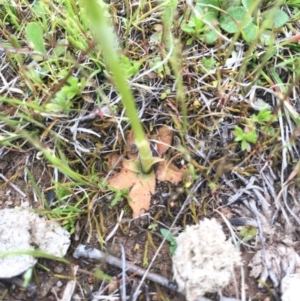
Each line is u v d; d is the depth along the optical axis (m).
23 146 0.22
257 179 0.21
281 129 0.22
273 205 0.21
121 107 0.22
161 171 0.21
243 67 0.22
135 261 0.20
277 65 0.23
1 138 0.21
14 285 0.20
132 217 0.21
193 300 0.19
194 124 0.22
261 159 0.22
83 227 0.21
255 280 0.20
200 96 0.22
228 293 0.20
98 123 0.22
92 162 0.22
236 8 0.23
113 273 0.20
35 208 0.21
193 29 0.23
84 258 0.20
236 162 0.22
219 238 0.19
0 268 0.19
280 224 0.21
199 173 0.21
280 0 0.19
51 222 0.21
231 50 0.22
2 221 0.20
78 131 0.22
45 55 0.22
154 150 0.22
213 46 0.23
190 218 0.21
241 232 0.21
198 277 0.18
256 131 0.22
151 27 0.24
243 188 0.21
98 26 0.14
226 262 0.19
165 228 0.21
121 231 0.21
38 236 0.20
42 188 0.22
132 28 0.24
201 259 0.19
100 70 0.22
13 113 0.22
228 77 0.23
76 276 0.20
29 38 0.22
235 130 0.21
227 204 0.21
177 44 0.22
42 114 0.22
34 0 0.24
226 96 0.22
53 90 0.22
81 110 0.22
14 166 0.22
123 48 0.23
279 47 0.23
